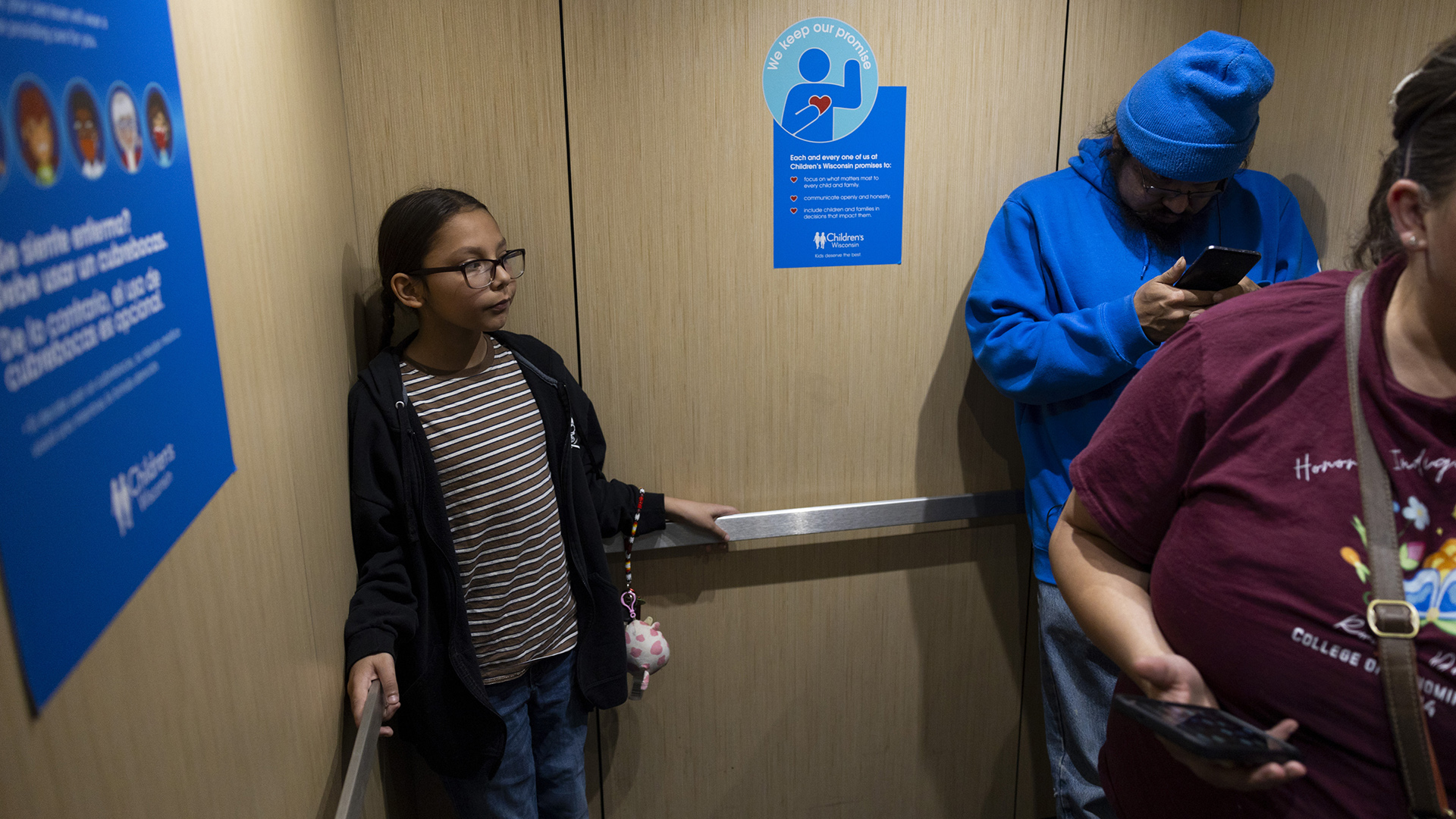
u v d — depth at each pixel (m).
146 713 0.60
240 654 0.81
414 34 1.51
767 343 1.78
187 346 0.72
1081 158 1.66
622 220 1.66
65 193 0.52
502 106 1.56
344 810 0.98
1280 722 0.72
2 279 0.44
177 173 0.72
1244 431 0.74
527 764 1.58
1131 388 0.87
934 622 2.02
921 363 1.86
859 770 2.07
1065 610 1.70
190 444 0.71
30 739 0.46
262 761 0.86
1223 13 1.82
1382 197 0.70
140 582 0.60
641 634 1.71
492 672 1.49
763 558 1.89
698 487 1.83
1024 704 2.11
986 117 1.75
